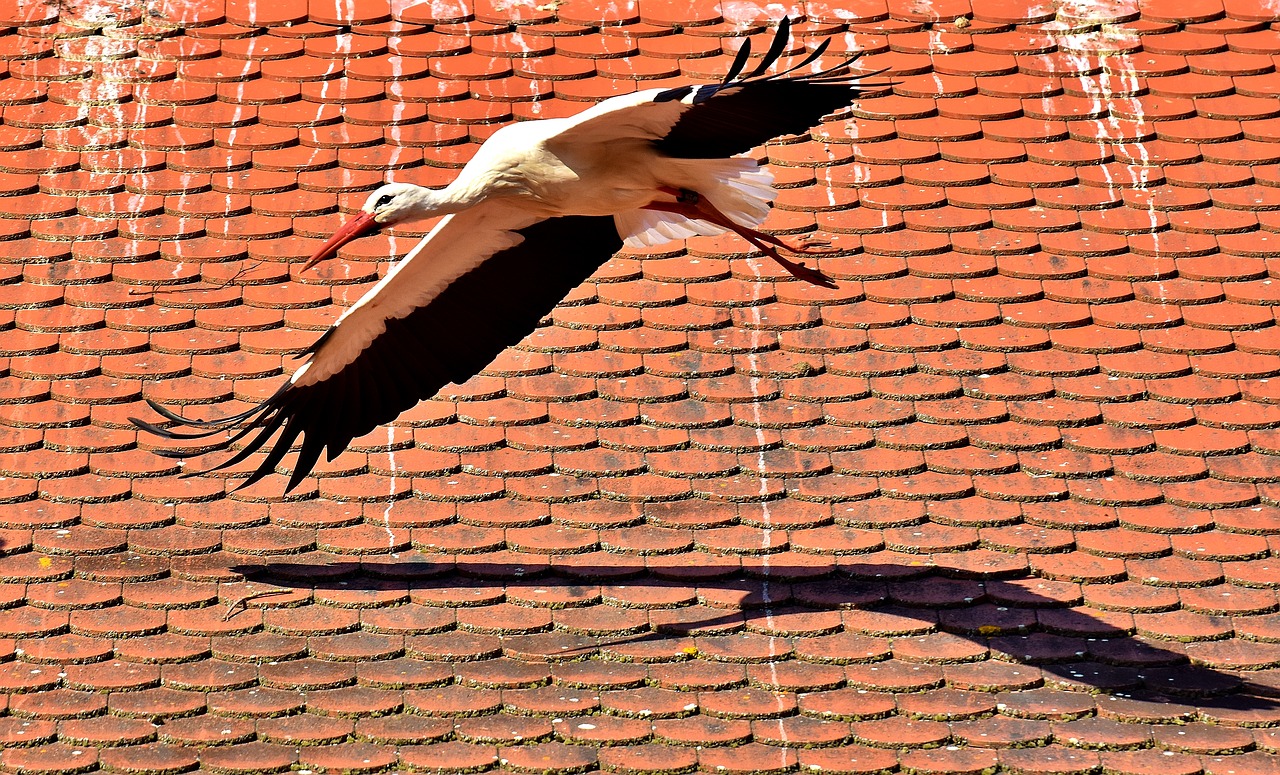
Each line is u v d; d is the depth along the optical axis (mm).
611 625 10711
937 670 10422
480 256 11359
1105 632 10648
